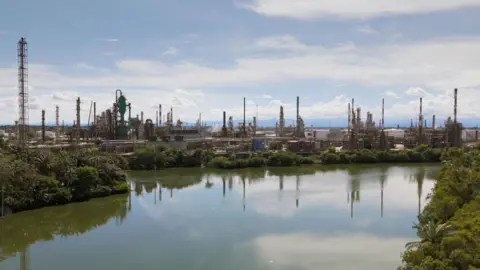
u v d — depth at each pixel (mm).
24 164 81875
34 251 59375
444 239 38688
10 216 75625
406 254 40938
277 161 144250
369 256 54219
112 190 95188
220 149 162125
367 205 82688
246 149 163125
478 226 39000
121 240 63469
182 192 99688
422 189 99688
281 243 60188
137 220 74750
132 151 145375
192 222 72562
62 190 85562
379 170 134875
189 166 142375
